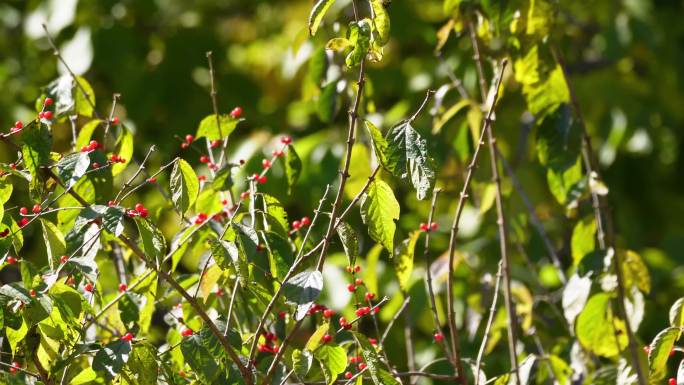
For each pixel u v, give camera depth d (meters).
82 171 2.13
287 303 2.14
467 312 2.68
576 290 2.45
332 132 3.22
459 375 2.29
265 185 2.87
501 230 2.38
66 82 2.35
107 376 2.12
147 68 3.65
